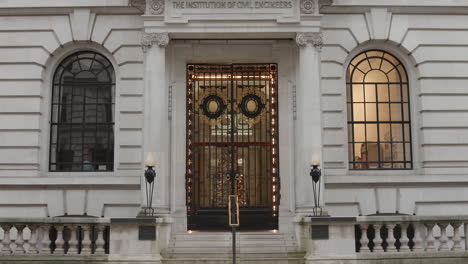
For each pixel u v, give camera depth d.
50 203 18.12
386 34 19.14
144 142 17.41
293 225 18.14
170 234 17.58
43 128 18.94
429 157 18.69
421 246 14.81
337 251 14.88
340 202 18.27
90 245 14.81
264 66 19.64
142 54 18.81
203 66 19.66
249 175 19.19
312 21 17.86
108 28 19.00
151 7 17.88
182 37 18.56
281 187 18.89
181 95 19.19
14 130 18.61
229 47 19.36
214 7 17.89
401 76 19.61
